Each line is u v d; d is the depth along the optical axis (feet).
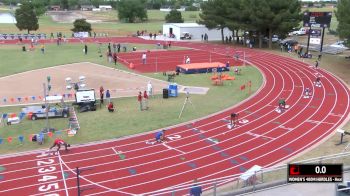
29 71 173.47
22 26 301.22
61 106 121.49
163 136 97.76
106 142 96.07
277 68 189.06
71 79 159.43
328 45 256.52
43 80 157.48
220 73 169.89
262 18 239.91
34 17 304.50
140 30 361.10
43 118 113.19
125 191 71.82
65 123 109.91
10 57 210.59
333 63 200.44
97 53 226.17
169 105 127.85
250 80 163.94
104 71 176.45
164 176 77.87
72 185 74.02
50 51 233.76
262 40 270.05
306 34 318.45
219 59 215.31
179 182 75.25
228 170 80.43
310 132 102.17
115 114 118.21
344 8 171.53
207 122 110.73
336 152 87.56
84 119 113.60
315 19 211.00
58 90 142.00
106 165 82.94
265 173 67.05
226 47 262.26
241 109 123.03
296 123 109.40
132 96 138.41
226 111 121.08
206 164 83.30
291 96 138.21
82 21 320.91
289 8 240.32
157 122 110.73
